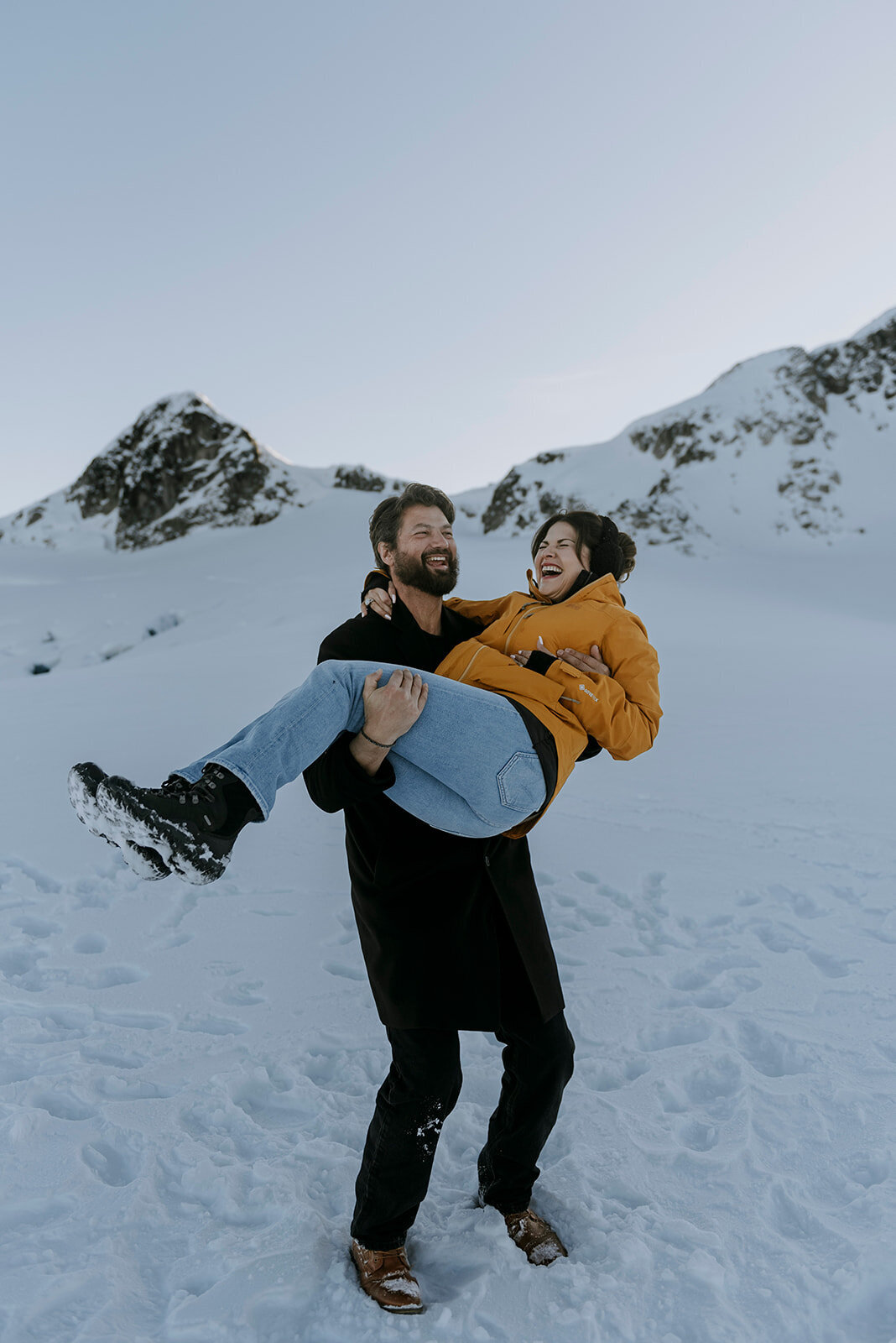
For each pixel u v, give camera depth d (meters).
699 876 5.08
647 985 3.73
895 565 49.09
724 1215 2.26
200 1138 2.61
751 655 18.81
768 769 7.88
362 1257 2.07
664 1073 3.00
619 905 4.73
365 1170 2.07
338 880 5.01
